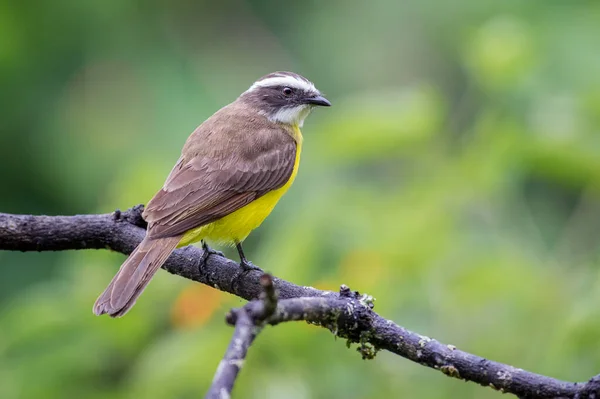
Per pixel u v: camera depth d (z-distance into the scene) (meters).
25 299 12.43
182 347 10.88
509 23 14.12
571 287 12.20
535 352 11.87
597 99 13.01
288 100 12.51
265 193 11.32
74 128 16.78
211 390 6.27
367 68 17.70
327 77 17.73
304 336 11.01
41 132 16.89
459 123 15.56
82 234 10.17
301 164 13.98
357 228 11.95
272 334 11.01
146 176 12.32
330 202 12.10
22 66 17.06
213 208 10.70
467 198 12.73
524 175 13.29
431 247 11.91
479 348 11.90
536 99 13.37
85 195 16.27
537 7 16.20
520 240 12.80
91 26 17.36
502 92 13.52
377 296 11.53
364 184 12.91
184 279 11.60
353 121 12.67
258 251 13.39
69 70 17.31
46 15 17.25
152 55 17.39
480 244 12.32
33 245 10.09
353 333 8.41
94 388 11.34
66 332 11.42
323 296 9.14
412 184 12.73
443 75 17.61
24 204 16.64
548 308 12.08
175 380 10.66
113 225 10.24
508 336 11.97
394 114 12.70
